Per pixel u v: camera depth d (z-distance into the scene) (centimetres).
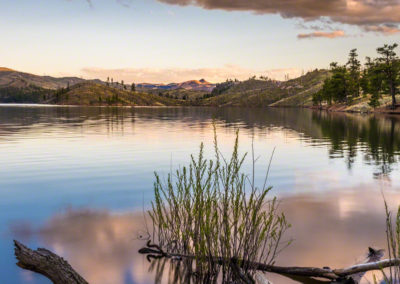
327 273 476
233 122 4509
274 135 2658
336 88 11088
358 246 573
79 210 780
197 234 498
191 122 4419
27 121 4234
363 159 1530
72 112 7894
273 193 923
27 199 878
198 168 528
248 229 499
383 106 8425
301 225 670
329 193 925
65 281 458
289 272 488
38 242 598
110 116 6028
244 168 1306
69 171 1238
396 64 7894
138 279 474
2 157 1540
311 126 3731
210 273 486
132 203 832
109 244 588
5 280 464
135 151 1734
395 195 905
